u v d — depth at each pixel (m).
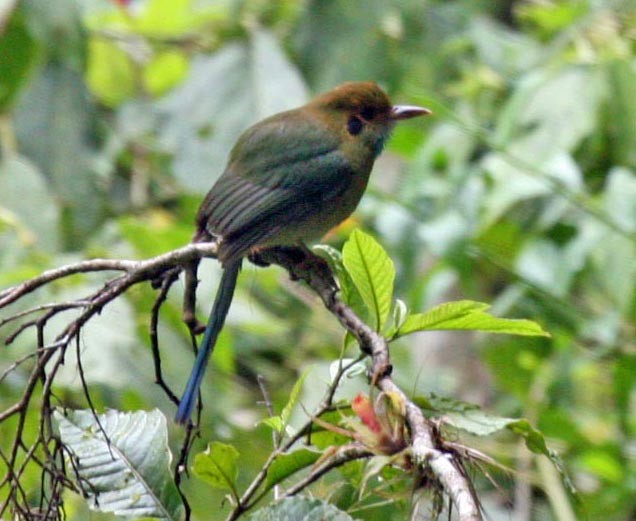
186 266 6.77
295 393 6.14
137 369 9.92
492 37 13.13
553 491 10.66
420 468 5.25
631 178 10.80
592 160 11.75
